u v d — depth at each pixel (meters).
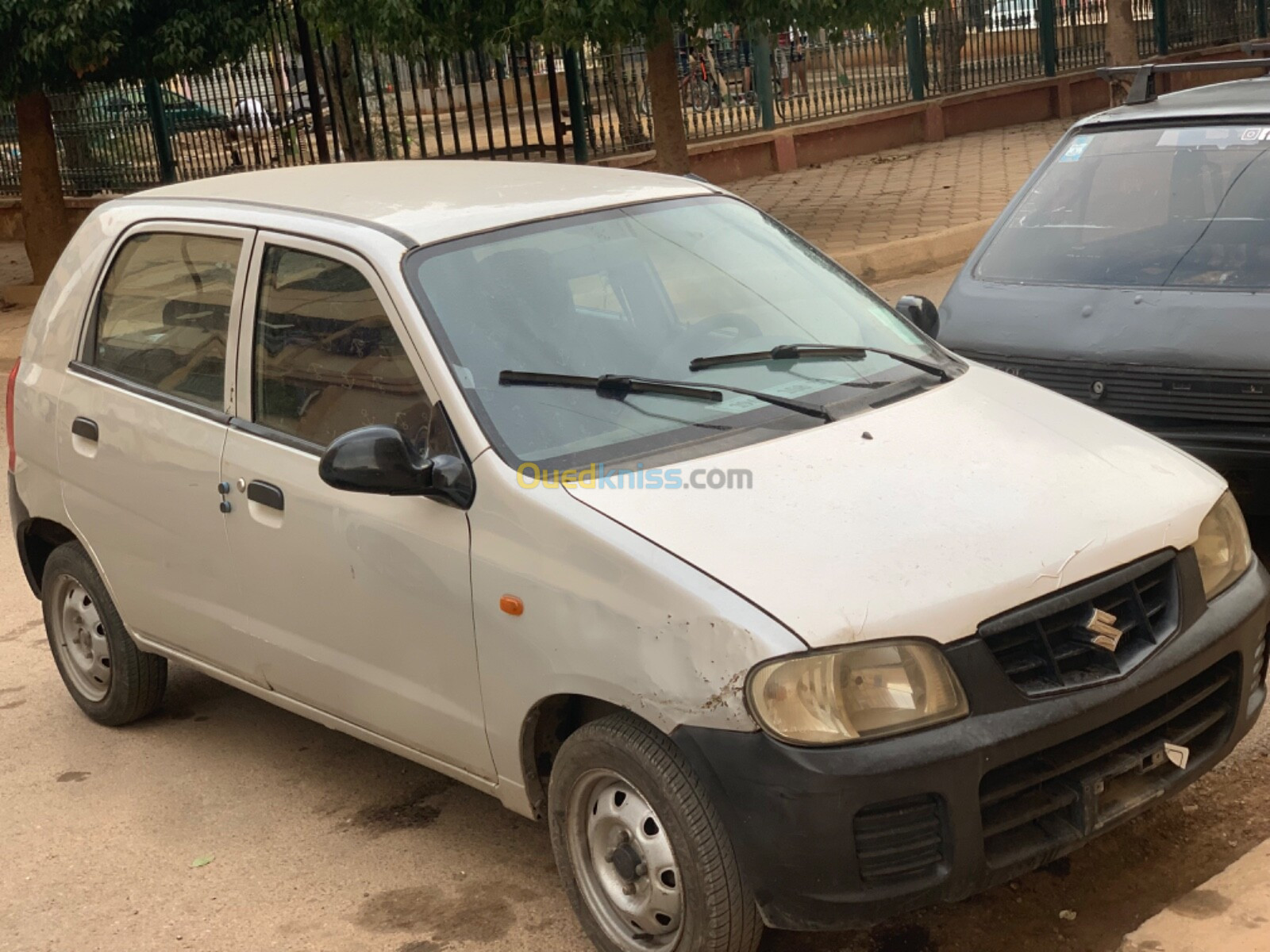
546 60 15.55
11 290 14.63
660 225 4.29
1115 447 3.74
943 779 2.95
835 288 4.45
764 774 2.93
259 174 5.07
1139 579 3.31
